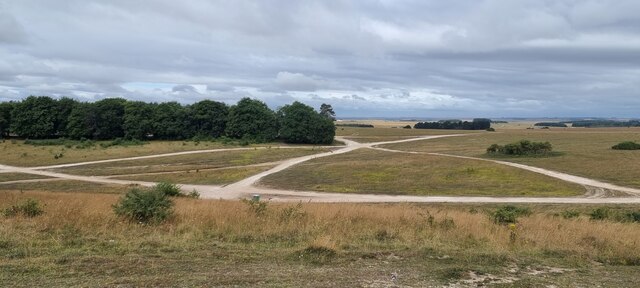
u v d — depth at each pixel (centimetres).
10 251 820
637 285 759
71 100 12225
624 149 8262
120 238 968
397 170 6781
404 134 15362
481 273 796
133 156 9231
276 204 1855
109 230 1038
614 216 2153
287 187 5572
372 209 1719
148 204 1207
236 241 1004
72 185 5931
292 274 730
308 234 1090
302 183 5875
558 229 1296
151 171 7275
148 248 887
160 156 9219
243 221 1202
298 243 995
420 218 1405
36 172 7356
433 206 3694
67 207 1323
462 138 13250
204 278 684
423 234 1147
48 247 863
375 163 7531
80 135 11581
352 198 4581
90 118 11575
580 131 15550
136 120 11725
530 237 1148
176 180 6338
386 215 1459
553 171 6259
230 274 714
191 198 2434
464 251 968
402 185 5600
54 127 11831
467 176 6103
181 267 749
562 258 959
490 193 4881
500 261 892
